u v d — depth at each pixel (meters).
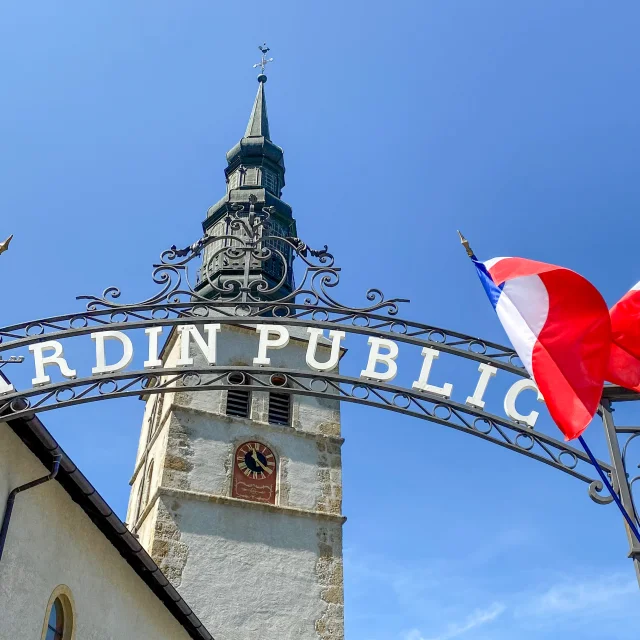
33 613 11.73
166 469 26.09
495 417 8.68
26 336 9.06
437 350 9.12
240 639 23.41
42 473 12.17
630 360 8.35
